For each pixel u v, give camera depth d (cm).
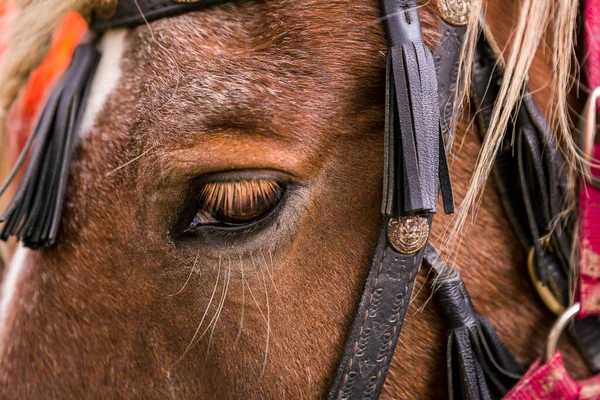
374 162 100
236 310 100
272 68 98
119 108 99
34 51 103
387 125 98
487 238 103
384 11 98
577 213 103
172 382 101
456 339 101
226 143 98
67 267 101
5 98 104
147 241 100
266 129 98
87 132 100
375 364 101
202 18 98
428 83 98
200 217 100
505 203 103
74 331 101
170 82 98
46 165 100
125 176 99
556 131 103
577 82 103
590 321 104
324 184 99
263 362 101
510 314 104
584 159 102
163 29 99
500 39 102
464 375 101
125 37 100
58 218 100
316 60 99
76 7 101
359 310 100
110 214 100
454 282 101
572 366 104
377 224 100
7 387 102
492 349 102
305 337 101
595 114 102
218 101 98
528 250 103
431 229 102
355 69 99
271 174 98
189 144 98
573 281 103
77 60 101
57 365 102
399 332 100
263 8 98
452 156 102
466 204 101
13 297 104
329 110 99
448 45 100
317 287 100
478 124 102
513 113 102
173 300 100
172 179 98
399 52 98
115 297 101
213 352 101
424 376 103
